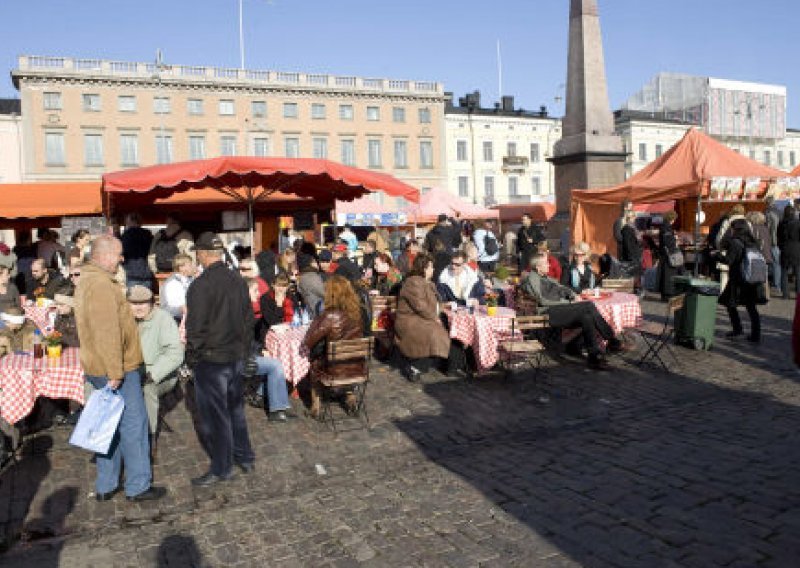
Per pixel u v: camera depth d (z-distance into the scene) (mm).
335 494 4570
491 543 3783
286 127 49031
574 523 3988
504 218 28969
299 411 6613
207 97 46562
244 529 4078
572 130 17219
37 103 42031
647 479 4598
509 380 7562
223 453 4789
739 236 9023
